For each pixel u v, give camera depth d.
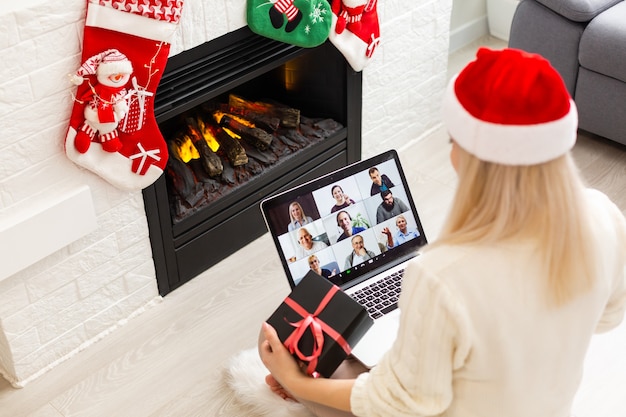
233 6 1.96
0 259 1.71
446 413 1.18
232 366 1.96
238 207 2.28
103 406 1.92
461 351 1.04
